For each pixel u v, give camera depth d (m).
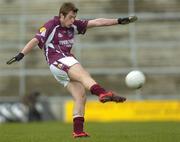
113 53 89.94
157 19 90.44
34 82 88.75
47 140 32.00
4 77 88.94
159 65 89.44
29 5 91.62
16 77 88.81
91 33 90.31
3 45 90.94
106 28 90.38
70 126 56.94
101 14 90.62
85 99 29.23
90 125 58.66
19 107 80.50
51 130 47.28
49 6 91.62
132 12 90.19
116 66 89.62
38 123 69.94
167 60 89.50
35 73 88.75
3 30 91.31
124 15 90.19
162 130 43.69
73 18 28.02
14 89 88.50
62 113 81.62
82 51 89.94
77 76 27.20
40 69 88.81
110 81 88.88
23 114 80.25
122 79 88.81
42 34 28.00
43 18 91.38
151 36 90.12
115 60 89.75
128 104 78.56
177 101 78.75
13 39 91.00
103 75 89.19
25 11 91.50
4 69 89.19
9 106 80.81
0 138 34.25
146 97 88.19
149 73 89.25
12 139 33.22
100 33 90.31
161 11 90.62
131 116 78.38
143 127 51.69
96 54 89.94
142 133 39.00
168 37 90.25
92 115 78.69
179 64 89.31
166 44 89.94
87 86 26.59
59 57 28.05
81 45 89.88
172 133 37.97
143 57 89.75
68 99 87.44
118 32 90.25
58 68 27.95
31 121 79.56
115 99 25.42
